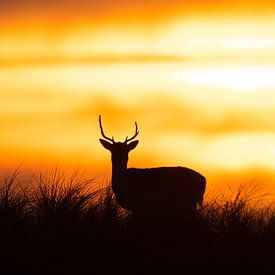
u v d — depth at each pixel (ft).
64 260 128.67
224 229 141.49
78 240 131.34
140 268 130.11
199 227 142.41
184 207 175.52
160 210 177.06
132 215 145.48
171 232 140.05
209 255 133.49
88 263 129.49
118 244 134.21
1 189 138.72
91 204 140.26
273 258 133.28
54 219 133.28
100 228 134.51
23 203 135.44
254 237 138.82
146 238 137.69
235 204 148.15
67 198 137.18
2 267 125.90
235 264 132.36
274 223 143.95
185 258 132.87
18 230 130.72
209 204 155.53
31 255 127.65
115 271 128.88
